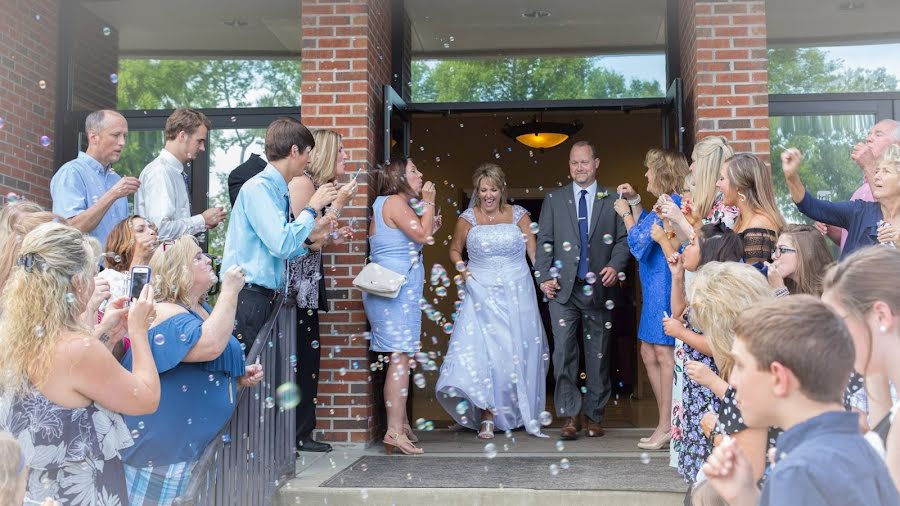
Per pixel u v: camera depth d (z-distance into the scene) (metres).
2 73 5.39
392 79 5.93
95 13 5.99
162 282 2.90
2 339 2.28
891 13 5.67
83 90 5.98
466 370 5.16
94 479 2.37
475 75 5.95
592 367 5.17
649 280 4.66
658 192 4.65
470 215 5.48
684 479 3.77
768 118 5.31
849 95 5.64
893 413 1.61
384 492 3.63
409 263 4.76
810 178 5.64
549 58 5.91
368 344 5.05
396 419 4.64
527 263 5.63
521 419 5.31
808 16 5.72
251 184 3.66
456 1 5.97
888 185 3.19
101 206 3.65
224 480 3.01
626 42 5.88
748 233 3.14
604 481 3.75
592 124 8.98
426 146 9.09
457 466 4.21
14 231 2.78
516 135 7.05
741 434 2.11
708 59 5.11
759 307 1.50
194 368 2.88
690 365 2.45
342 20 5.20
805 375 1.41
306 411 4.68
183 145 4.02
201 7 5.89
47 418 2.30
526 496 3.55
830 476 1.31
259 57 5.86
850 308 1.73
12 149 5.47
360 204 5.09
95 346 2.32
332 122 5.16
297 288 4.32
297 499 3.67
